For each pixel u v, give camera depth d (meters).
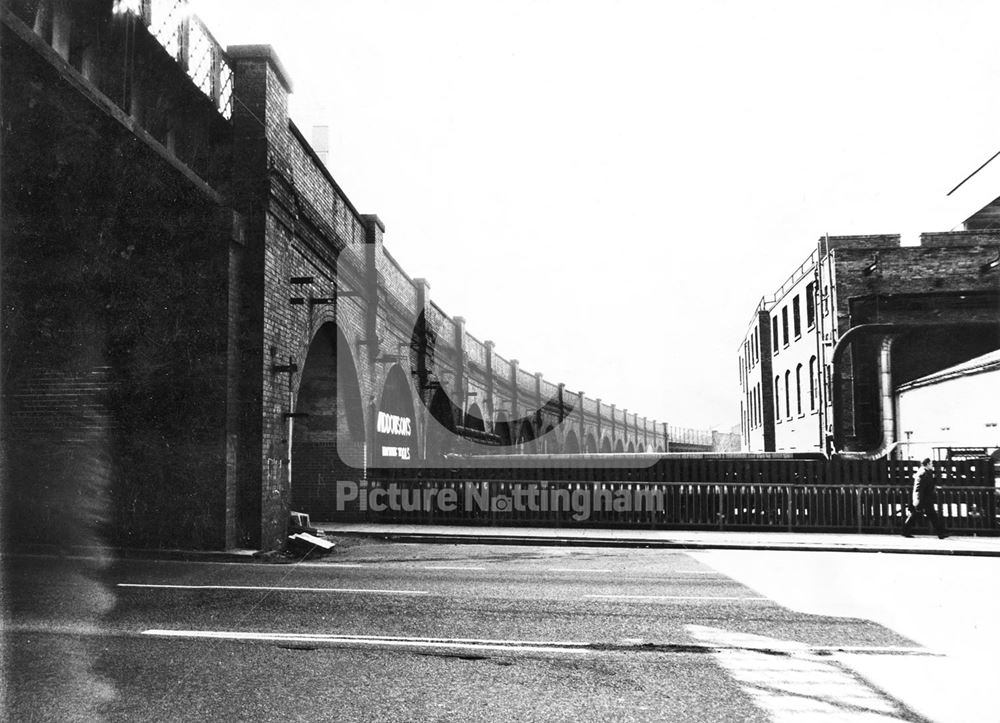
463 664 5.13
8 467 10.94
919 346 25.62
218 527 10.84
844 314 25.86
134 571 9.38
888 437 24.97
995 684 4.85
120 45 8.61
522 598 7.82
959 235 26.81
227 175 11.55
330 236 14.60
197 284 11.02
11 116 8.24
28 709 4.05
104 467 10.99
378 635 5.91
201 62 10.54
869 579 9.82
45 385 11.02
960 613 7.31
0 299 10.65
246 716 4.02
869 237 27.25
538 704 4.33
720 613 7.14
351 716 4.06
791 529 17.08
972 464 16.45
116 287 11.08
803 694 4.60
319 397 16.72
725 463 17.77
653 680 4.84
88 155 9.23
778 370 36.41
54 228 10.34
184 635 5.75
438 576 9.50
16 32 6.63
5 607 6.75
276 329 11.92
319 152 18.25
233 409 11.12
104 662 4.96
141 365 11.05
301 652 5.33
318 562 10.90
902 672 5.11
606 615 6.95
